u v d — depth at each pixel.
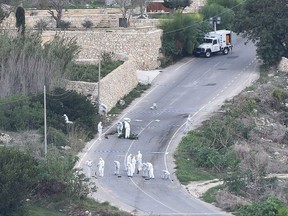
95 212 150.88
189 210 154.00
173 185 169.25
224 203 156.38
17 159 152.38
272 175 177.62
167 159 184.50
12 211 147.75
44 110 178.88
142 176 174.00
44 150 175.38
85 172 173.00
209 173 177.62
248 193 164.25
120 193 163.75
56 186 158.38
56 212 152.50
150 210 153.75
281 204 152.75
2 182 146.88
